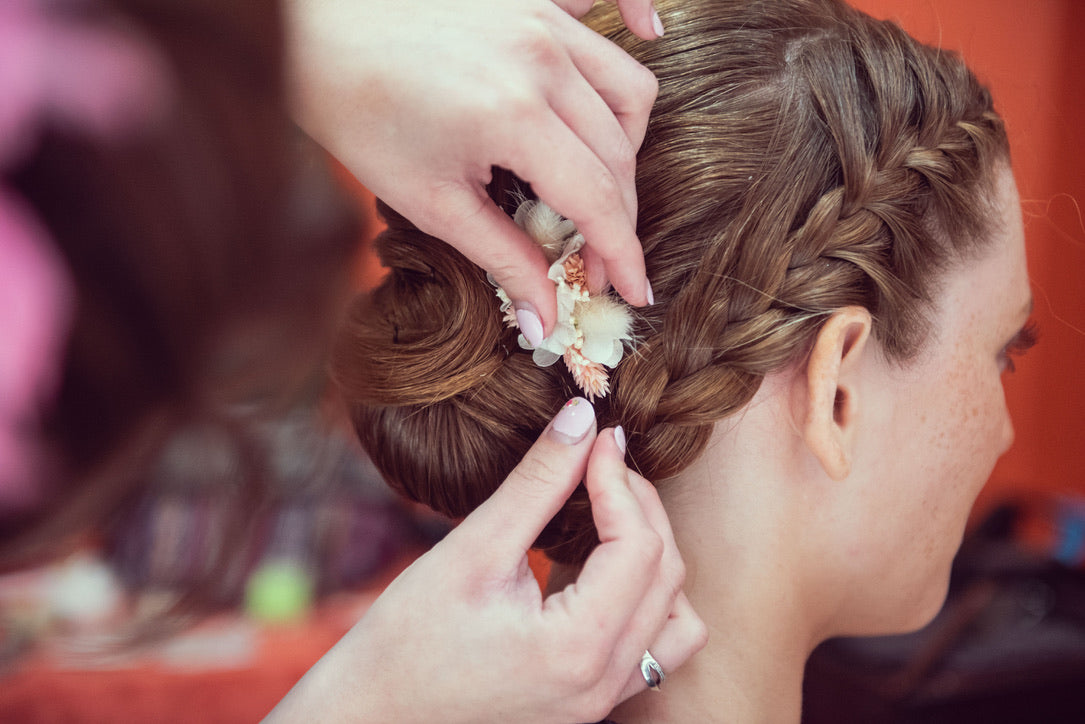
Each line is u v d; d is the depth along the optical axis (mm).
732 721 854
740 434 814
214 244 305
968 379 869
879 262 782
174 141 291
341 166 703
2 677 1494
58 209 283
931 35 1106
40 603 1513
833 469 781
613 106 700
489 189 768
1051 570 1970
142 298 298
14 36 275
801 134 754
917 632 1907
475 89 636
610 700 728
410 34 667
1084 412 2484
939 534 923
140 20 286
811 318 764
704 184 746
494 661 702
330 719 718
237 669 1589
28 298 278
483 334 770
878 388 830
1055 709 1731
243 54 303
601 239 673
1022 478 2564
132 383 307
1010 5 1978
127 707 1516
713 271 747
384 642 727
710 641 848
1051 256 1826
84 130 280
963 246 830
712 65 765
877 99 780
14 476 297
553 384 785
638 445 778
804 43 788
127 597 1424
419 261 793
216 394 345
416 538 1899
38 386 290
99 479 320
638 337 765
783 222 747
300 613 1750
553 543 858
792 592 862
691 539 840
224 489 451
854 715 1809
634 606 710
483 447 808
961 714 1715
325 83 671
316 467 494
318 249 353
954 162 812
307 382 410
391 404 812
